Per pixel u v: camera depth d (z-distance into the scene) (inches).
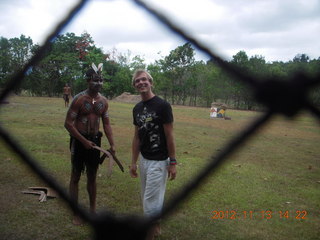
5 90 45.8
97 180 206.2
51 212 154.6
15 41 1102.4
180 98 1496.1
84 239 130.5
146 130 127.2
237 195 189.5
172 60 1339.8
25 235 131.4
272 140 426.6
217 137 414.3
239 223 152.9
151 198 125.6
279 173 249.3
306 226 152.3
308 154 335.6
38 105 789.9
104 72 1571.1
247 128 29.0
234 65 31.9
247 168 256.4
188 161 269.0
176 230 142.8
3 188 182.2
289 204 180.5
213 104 746.2
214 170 34.9
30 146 288.0
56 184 44.1
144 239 38.6
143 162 130.1
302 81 26.0
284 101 26.5
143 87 127.2
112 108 861.2
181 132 448.8
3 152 248.4
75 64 1391.5
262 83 27.5
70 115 139.8
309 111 26.3
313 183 225.8
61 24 37.6
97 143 147.4
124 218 38.8
